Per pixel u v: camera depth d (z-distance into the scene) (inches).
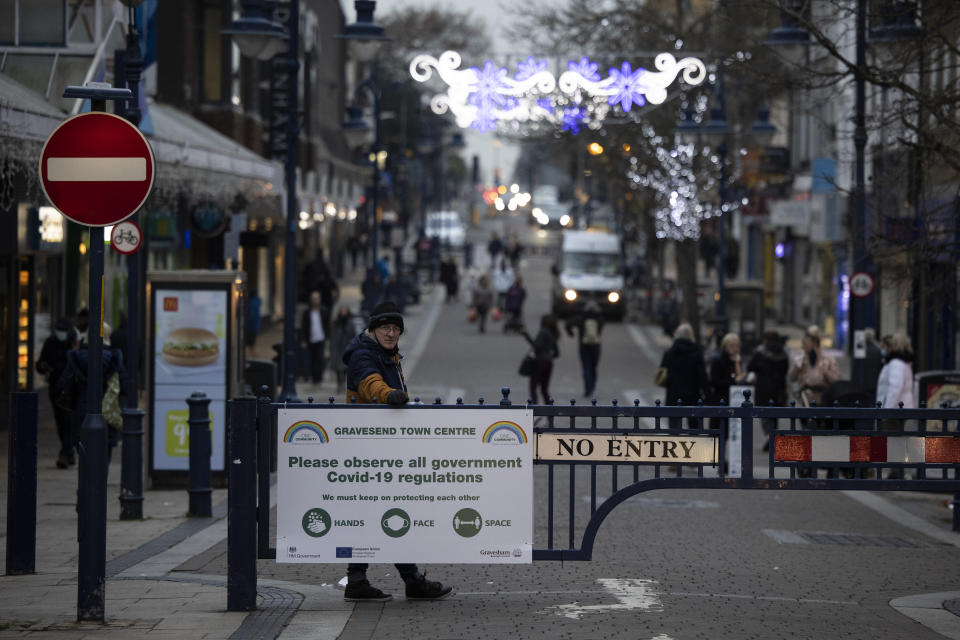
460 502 497.7
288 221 1233.4
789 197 2581.2
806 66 1025.5
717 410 501.7
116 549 682.8
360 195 4087.1
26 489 594.6
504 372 1964.8
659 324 2844.5
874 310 2006.6
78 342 967.0
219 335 949.2
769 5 874.1
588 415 499.8
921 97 850.8
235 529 498.6
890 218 917.2
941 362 1674.5
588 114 2036.2
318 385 1732.3
